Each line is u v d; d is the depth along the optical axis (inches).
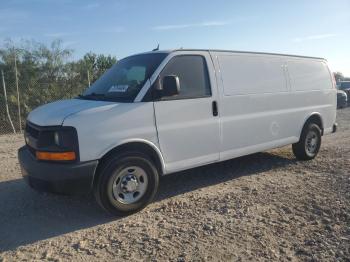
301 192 223.5
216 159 232.5
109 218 194.4
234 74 242.4
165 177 264.5
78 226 185.9
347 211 191.2
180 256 152.6
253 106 252.1
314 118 309.6
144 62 218.7
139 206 197.8
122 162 189.0
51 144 184.7
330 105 324.5
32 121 200.7
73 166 177.9
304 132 297.4
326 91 319.0
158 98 203.6
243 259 148.8
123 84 213.8
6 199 225.8
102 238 171.5
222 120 232.4
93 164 181.9
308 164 293.1
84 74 641.0
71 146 178.9
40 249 163.6
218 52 236.8
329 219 183.2
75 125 178.5
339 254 150.5
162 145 205.6
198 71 223.8
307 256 149.8
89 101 207.9
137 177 196.9
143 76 207.6
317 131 308.8
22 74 585.9
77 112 184.1
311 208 197.3
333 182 240.4
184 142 215.0
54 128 182.1
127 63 233.1
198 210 200.4
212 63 231.0
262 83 260.2
